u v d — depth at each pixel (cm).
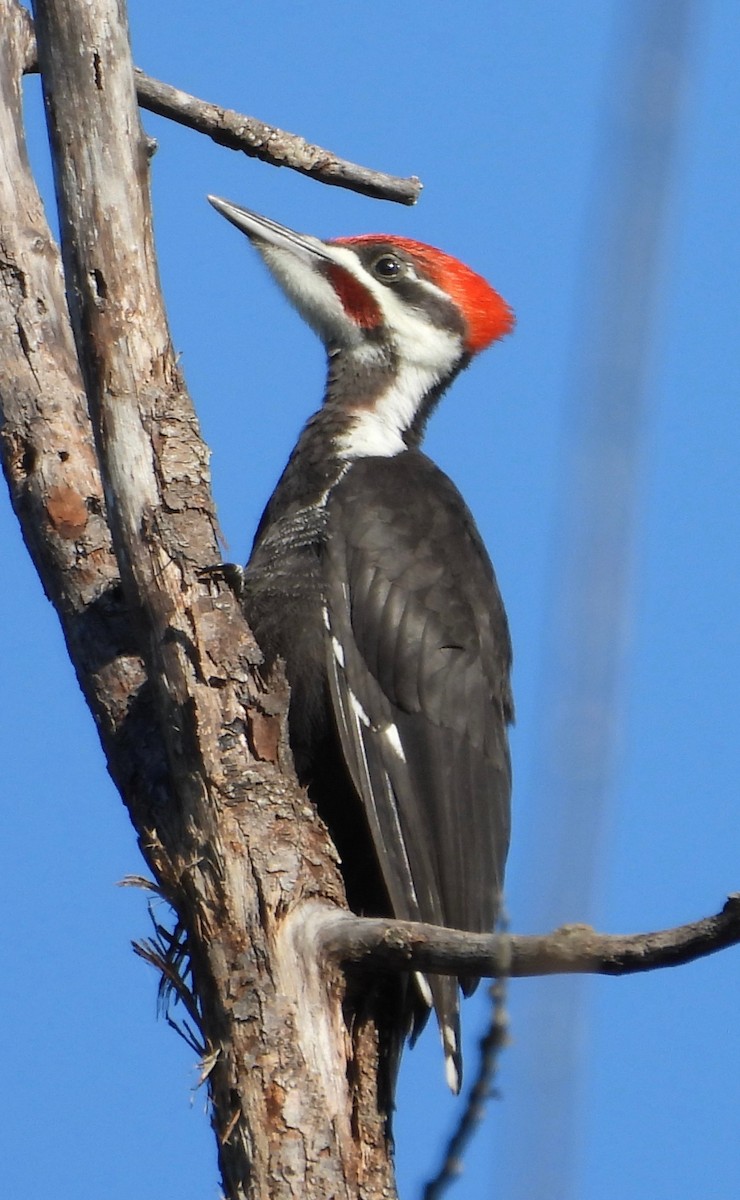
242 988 867
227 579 925
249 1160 842
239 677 913
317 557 1177
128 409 938
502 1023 657
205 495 936
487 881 1156
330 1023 865
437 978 1010
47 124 957
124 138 953
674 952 711
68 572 1054
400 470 1250
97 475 1081
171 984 900
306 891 885
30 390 1098
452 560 1210
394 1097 930
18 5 1188
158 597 917
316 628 1152
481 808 1164
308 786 1126
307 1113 847
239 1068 856
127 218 952
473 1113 654
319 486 1228
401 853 1110
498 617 1238
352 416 1336
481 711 1184
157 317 954
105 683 1008
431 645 1169
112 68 951
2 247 1128
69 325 1122
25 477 1086
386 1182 861
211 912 882
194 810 899
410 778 1141
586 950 720
